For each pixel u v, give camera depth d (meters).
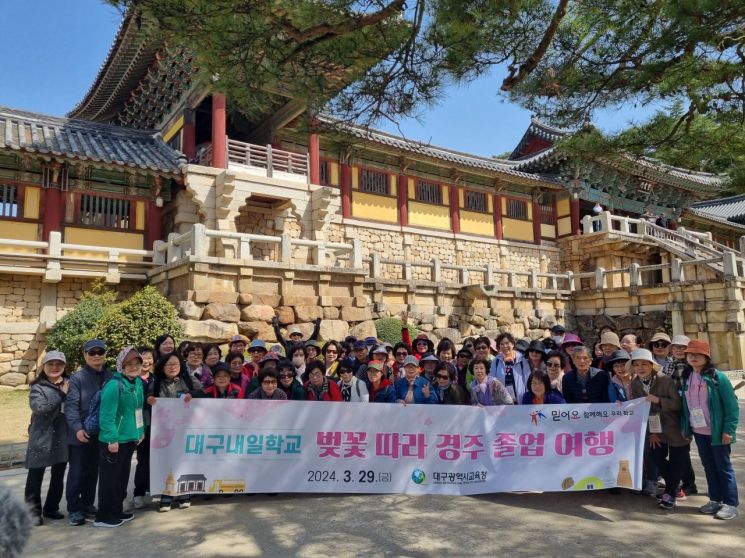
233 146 17.45
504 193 27.27
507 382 7.22
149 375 6.40
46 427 5.58
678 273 20.69
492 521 5.46
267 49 6.59
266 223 19.27
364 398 6.96
